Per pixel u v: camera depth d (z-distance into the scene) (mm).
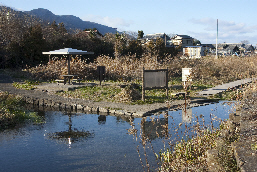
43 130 9500
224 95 15953
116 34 47969
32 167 6258
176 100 14602
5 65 27719
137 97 14805
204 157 5297
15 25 34688
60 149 7488
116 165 6297
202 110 12430
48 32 40344
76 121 10828
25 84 19250
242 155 4059
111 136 8664
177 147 6402
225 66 26906
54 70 22922
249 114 7027
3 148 7602
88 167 6207
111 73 22594
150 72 14258
